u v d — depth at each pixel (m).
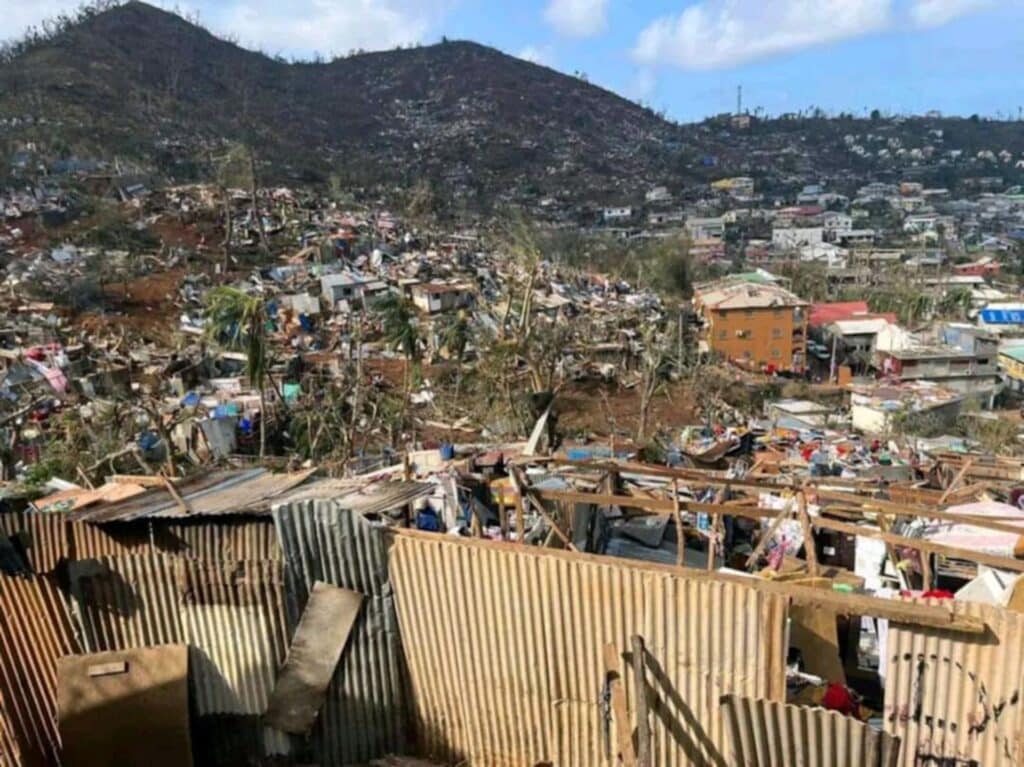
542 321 44.28
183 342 37.34
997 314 59.56
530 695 5.35
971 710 4.28
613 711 4.91
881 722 5.16
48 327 38.00
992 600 6.29
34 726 5.61
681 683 4.90
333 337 41.09
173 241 57.84
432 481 8.55
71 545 6.21
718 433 28.52
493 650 5.39
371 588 5.61
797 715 4.24
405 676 5.67
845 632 6.49
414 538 5.45
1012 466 14.62
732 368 47.06
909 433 32.09
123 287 46.91
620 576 4.96
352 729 5.69
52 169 68.81
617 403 36.69
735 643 4.74
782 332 50.19
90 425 24.12
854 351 52.81
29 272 46.16
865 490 10.07
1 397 27.41
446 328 39.41
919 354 47.00
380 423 26.89
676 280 71.31
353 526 5.54
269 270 53.59
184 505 6.54
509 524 8.40
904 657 4.40
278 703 5.59
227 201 61.59
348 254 60.38
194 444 25.20
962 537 8.09
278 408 27.47
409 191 98.69
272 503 6.49
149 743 5.55
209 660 5.82
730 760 4.67
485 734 5.52
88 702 5.51
